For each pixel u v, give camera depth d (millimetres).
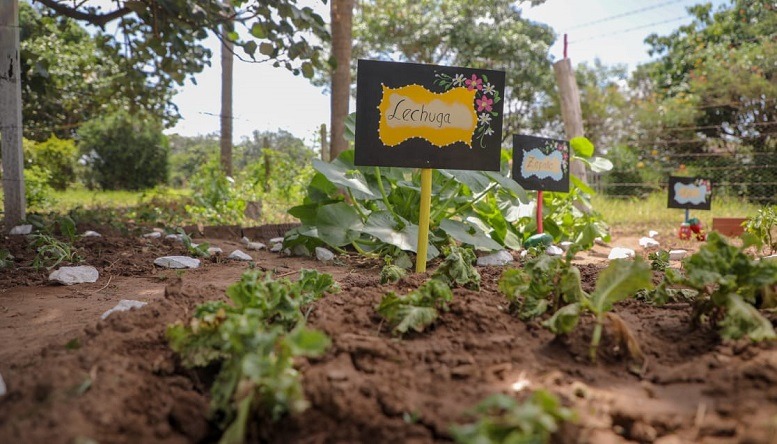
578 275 2289
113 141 21359
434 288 2273
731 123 13844
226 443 1390
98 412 1521
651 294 2760
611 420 1518
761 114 13188
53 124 13320
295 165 13031
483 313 2320
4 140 5633
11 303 3314
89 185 21125
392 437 1417
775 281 2014
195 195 9812
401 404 1556
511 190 4660
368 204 5266
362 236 5234
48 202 10250
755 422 1402
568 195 7238
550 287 2340
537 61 20406
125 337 2057
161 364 1878
